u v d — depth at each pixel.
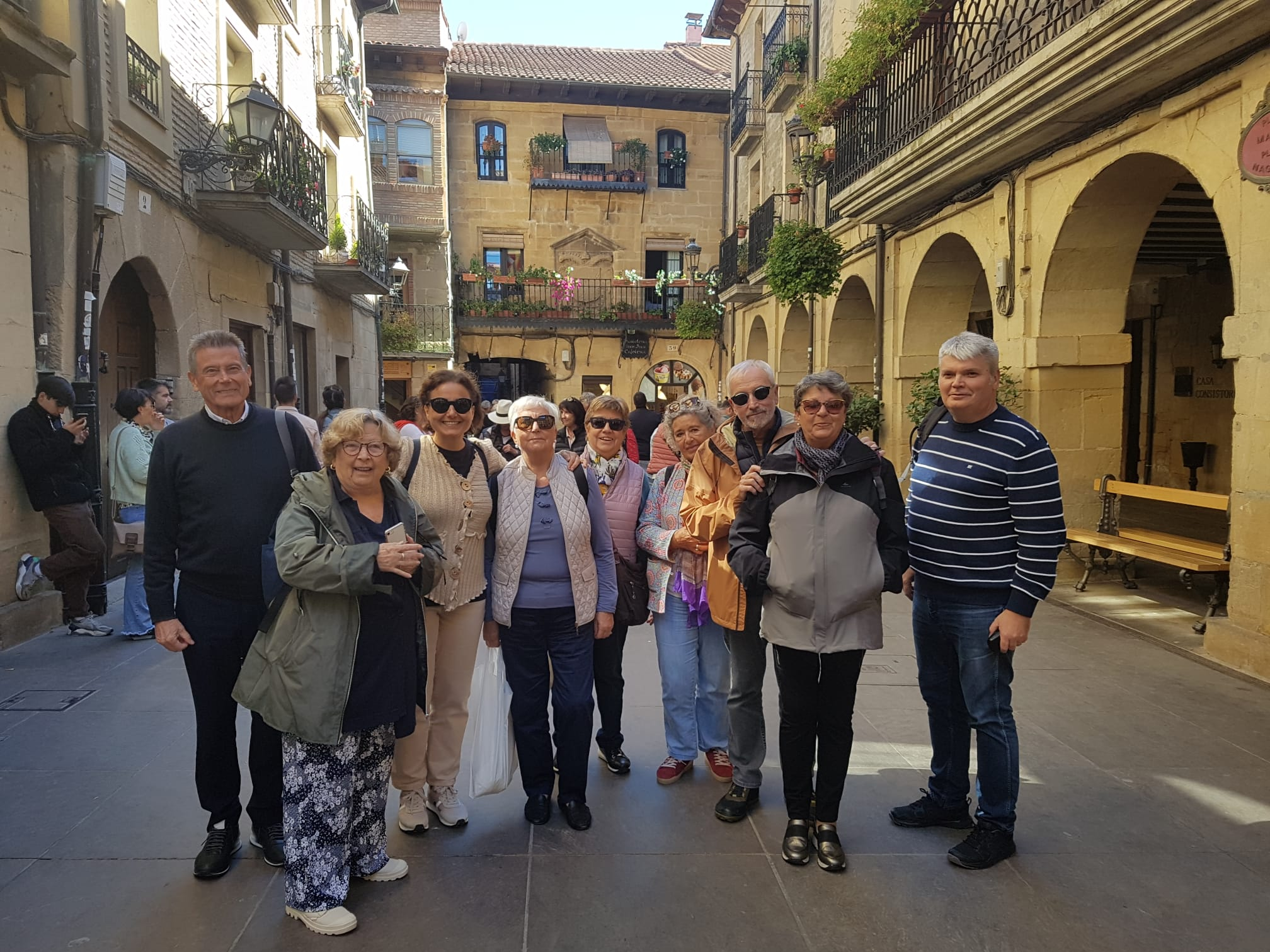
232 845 2.98
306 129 13.67
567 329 23.00
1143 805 3.41
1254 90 4.89
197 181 8.98
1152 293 12.92
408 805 3.19
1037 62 6.04
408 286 21.69
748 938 2.56
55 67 5.87
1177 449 12.48
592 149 22.89
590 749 3.53
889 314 10.46
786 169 15.73
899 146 8.96
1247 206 4.94
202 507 2.85
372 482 2.70
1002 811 2.99
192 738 4.09
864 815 3.36
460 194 22.81
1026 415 7.46
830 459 2.93
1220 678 4.96
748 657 3.28
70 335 6.39
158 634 2.83
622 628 3.72
